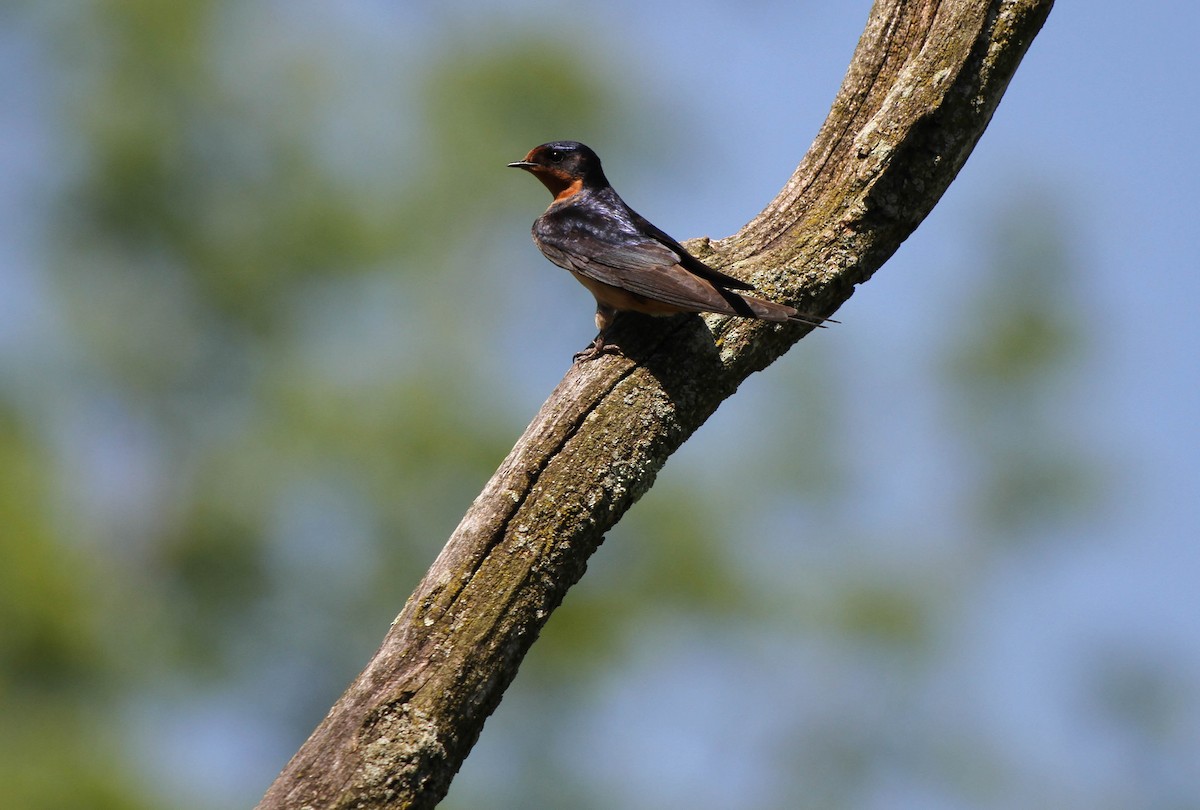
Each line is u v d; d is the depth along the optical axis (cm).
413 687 550
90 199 1766
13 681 1302
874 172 698
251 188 1803
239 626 1590
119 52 1794
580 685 1594
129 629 1520
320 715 1596
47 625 1300
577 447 613
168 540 1627
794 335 689
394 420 1579
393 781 533
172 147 1784
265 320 1736
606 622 1616
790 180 730
